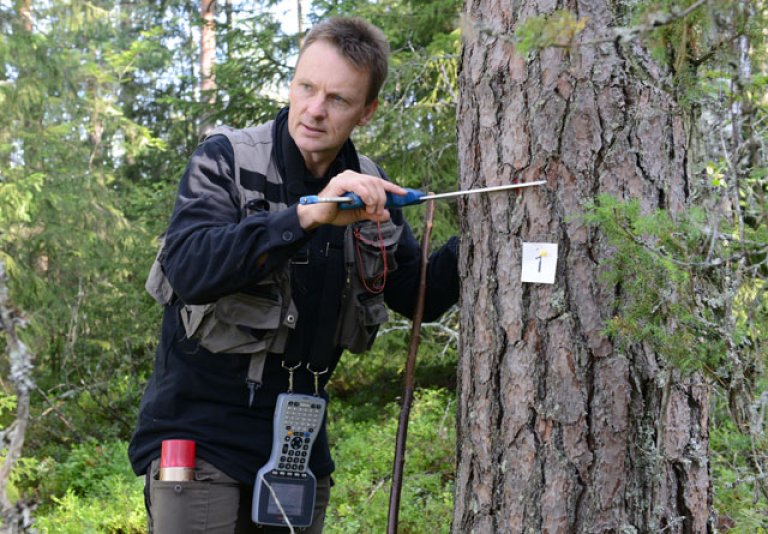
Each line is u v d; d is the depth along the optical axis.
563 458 1.98
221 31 7.52
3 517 1.59
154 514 2.13
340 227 2.26
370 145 6.46
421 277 2.43
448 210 6.62
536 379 2.00
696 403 2.05
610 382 1.95
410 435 5.37
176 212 2.11
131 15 16.30
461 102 2.16
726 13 1.57
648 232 1.73
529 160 2.00
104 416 7.55
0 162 8.19
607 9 1.94
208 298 2.01
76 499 5.21
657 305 1.80
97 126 10.34
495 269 2.06
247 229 1.94
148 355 8.07
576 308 1.96
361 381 8.16
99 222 9.02
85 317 8.10
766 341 1.84
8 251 8.16
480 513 2.10
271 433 2.21
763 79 1.70
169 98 7.48
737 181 1.85
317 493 2.42
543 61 1.97
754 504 2.36
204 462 2.14
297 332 2.22
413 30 6.63
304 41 2.26
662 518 1.98
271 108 7.18
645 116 1.96
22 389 1.55
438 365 7.67
